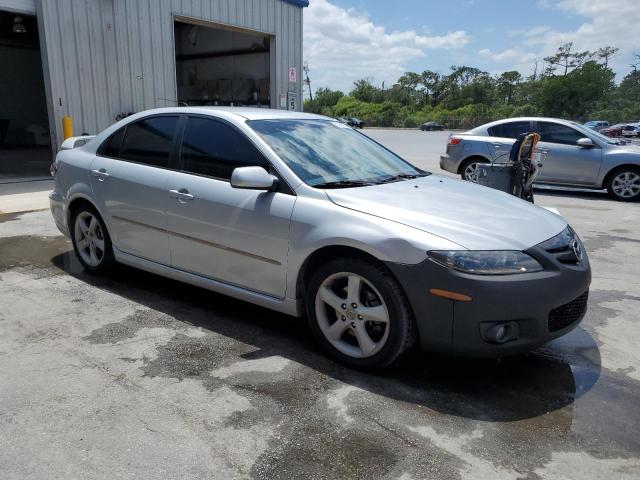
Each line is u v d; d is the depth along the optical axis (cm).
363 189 346
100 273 484
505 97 10375
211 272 382
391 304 297
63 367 315
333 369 322
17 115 1962
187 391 292
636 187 973
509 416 277
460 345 286
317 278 325
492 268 280
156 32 1159
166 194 396
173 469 229
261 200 346
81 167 470
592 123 6244
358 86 10706
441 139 3725
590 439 258
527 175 646
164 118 423
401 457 241
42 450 240
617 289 484
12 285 458
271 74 1483
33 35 1838
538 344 292
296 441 251
